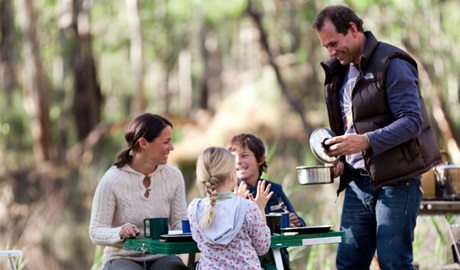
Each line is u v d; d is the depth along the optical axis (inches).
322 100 743.7
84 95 839.7
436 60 670.5
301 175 198.8
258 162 219.3
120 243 193.0
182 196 207.5
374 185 191.5
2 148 749.9
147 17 880.3
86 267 612.1
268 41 794.8
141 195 200.8
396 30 651.5
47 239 633.0
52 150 757.3
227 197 175.8
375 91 190.1
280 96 743.1
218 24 948.0
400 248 191.5
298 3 761.6
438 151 195.9
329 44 193.2
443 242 275.7
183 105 1057.5
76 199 674.2
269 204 216.1
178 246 176.2
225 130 682.2
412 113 185.9
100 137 740.0
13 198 684.7
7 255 197.2
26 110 784.3
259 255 177.0
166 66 1088.8
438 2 669.3
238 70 991.6
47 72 860.6
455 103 685.9
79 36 842.8
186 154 655.1
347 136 186.4
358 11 620.7
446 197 231.6
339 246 207.2
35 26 783.7
